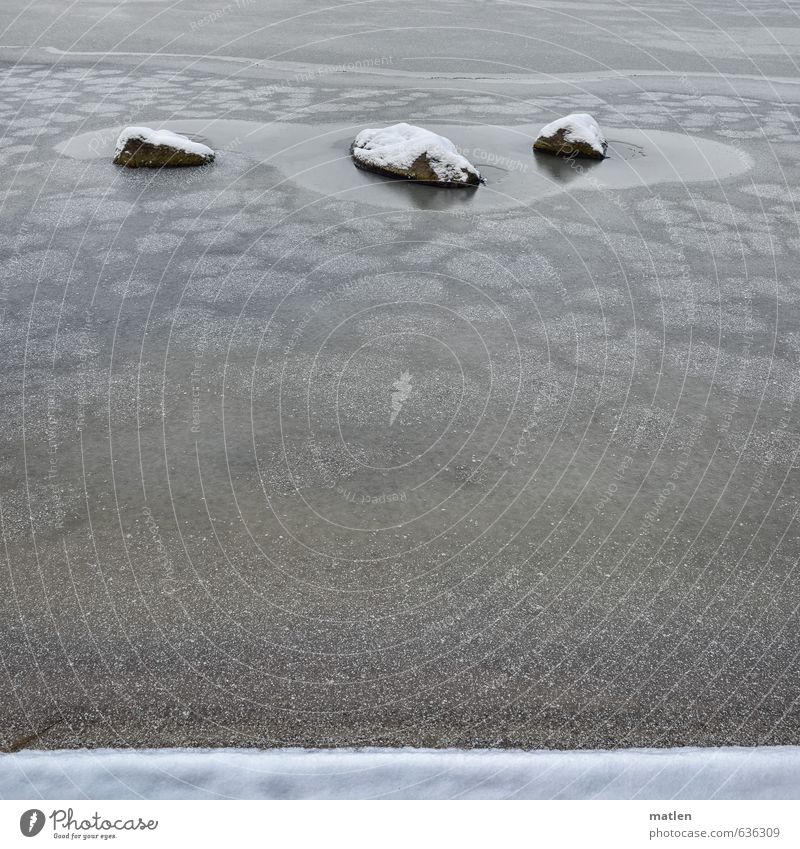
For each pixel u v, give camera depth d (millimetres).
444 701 2035
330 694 2049
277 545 2566
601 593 2408
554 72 10578
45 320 4059
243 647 2189
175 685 2064
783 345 3971
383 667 2139
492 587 2426
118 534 2592
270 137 7535
